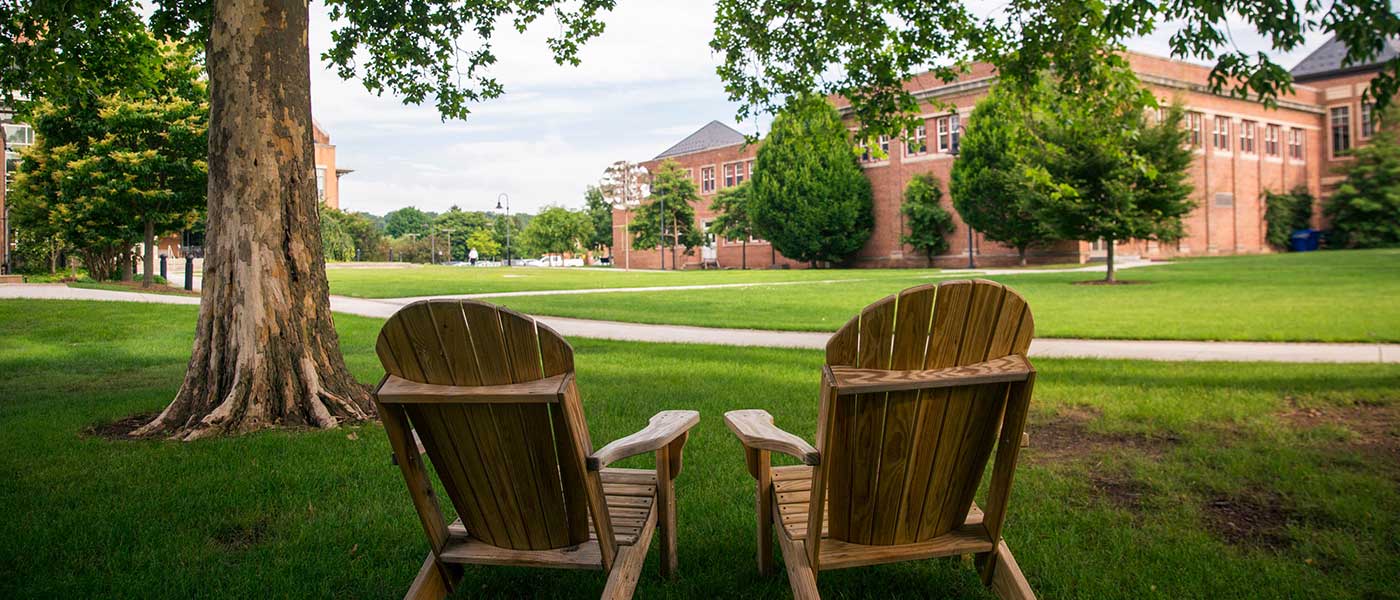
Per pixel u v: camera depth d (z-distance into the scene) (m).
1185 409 5.53
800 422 5.40
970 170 35.66
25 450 4.98
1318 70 50.00
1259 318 11.68
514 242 104.19
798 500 2.73
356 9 7.72
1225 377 6.77
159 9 7.38
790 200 44.56
